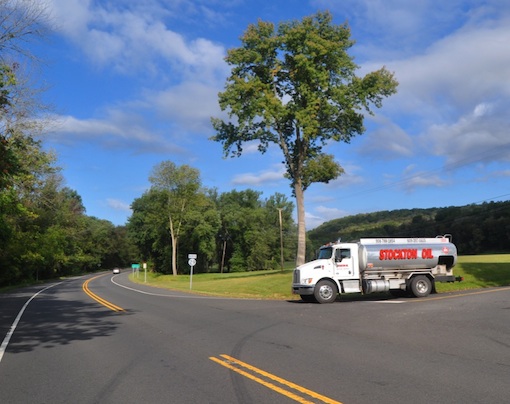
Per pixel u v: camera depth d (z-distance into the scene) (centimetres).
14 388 659
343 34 3412
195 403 564
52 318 1588
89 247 11250
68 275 9094
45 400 597
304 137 3356
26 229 5856
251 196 10844
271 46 3356
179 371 735
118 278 7006
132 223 10050
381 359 791
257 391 609
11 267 5206
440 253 2131
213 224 8581
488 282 2484
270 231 10156
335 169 3628
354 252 2088
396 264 2092
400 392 592
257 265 9806
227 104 3344
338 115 3491
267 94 3269
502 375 671
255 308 1789
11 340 1109
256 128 3591
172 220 7706
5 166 1559
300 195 3666
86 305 2109
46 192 4231
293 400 566
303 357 822
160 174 7588
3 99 2030
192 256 3619
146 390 629
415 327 1130
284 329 1174
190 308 1831
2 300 2708
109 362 823
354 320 1309
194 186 7650
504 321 1166
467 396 571
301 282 2047
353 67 3366
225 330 1181
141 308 1877
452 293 2127
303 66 3247
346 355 830
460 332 1035
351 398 570
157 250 9369
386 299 2072
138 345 991
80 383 680
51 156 3075
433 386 618
